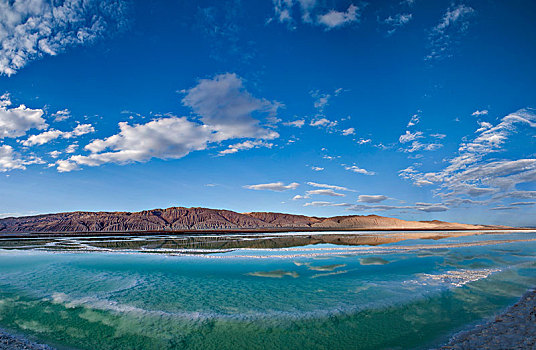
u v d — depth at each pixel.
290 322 8.54
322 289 11.80
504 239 37.41
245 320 8.70
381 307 9.66
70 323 8.59
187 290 11.76
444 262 17.78
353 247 25.92
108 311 9.48
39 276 14.23
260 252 22.22
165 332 7.99
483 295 10.82
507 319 8.32
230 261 18.06
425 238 39.50
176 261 18.02
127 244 29.64
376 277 13.77
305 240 35.12
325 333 7.82
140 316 9.05
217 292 11.47
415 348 6.81
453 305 9.77
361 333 7.77
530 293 10.97
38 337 7.72
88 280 13.45
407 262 17.77
